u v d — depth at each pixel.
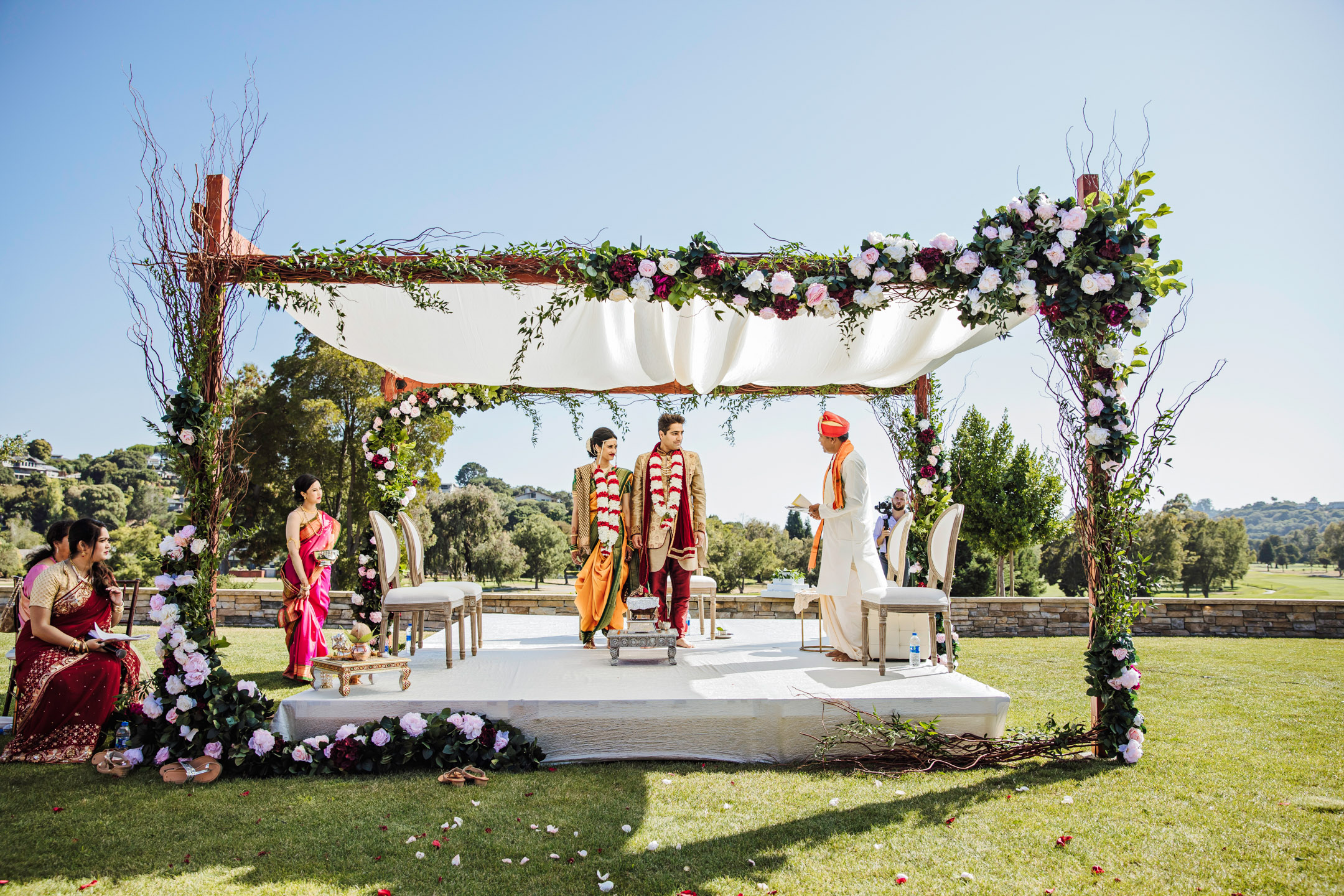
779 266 4.73
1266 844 3.28
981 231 4.70
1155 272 4.66
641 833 3.41
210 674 4.32
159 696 4.27
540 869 3.04
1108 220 4.58
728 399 7.87
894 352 6.39
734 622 9.00
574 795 3.91
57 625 4.57
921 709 4.70
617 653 5.86
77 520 4.75
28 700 4.41
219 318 4.47
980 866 3.10
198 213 4.47
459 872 2.99
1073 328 4.65
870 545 6.07
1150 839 3.35
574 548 7.09
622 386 7.39
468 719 4.36
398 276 4.64
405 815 3.59
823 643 7.14
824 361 6.55
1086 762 4.54
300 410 21.55
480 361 6.38
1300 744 4.89
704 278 4.67
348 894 2.81
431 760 4.41
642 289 4.60
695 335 6.07
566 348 6.28
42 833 3.35
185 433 4.33
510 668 5.72
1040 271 4.69
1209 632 10.93
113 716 4.65
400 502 7.74
